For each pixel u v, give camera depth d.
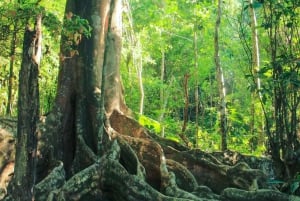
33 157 6.52
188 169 12.22
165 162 11.52
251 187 10.92
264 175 11.40
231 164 12.89
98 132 11.71
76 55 12.64
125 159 11.69
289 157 8.91
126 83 27.42
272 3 8.48
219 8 16.28
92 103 12.44
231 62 26.66
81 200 10.16
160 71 31.94
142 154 11.98
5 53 13.58
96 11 12.84
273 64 8.39
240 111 24.62
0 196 10.20
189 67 30.19
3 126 11.45
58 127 12.13
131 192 10.10
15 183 6.47
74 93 12.59
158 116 26.88
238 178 11.59
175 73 31.58
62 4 17.06
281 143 9.08
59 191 9.88
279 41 9.15
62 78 12.61
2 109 20.83
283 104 8.84
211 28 25.30
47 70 17.47
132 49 24.19
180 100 29.75
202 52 27.81
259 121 18.52
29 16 10.16
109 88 12.84
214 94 29.97
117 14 13.27
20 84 6.50
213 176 12.01
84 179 10.28
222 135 15.01
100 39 12.81
